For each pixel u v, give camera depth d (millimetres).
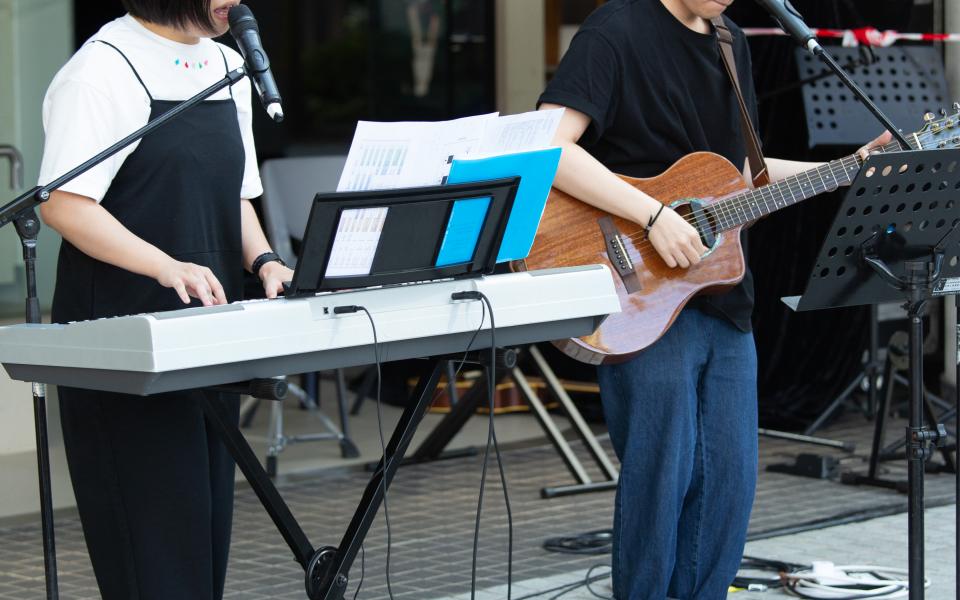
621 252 3648
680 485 3693
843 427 6852
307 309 2498
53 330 2533
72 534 5105
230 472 3082
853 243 3088
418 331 2662
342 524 5168
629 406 3684
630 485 3709
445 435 6184
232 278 3016
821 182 3623
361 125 2615
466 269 2773
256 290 5660
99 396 2840
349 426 7250
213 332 2369
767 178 3785
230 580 4434
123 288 2885
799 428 6836
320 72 13539
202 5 2801
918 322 3197
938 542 4672
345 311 2545
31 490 5809
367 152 2629
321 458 6434
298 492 5746
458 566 4535
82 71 2793
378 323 2600
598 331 3594
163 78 2877
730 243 3688
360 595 4230
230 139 2990
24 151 7949
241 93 3113
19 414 6617
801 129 6910
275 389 2426
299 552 2811
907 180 2990
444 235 2676
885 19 6840
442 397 7496
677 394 3654
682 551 3826
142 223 2881
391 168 2652
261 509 5434
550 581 4316
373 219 2545
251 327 2418
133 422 2832
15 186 6664
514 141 2773
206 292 2691
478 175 2697
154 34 2887
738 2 6934
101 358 2418
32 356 2594
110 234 2746
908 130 6266
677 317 3689
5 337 2652
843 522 5000
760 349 7148
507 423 7199
